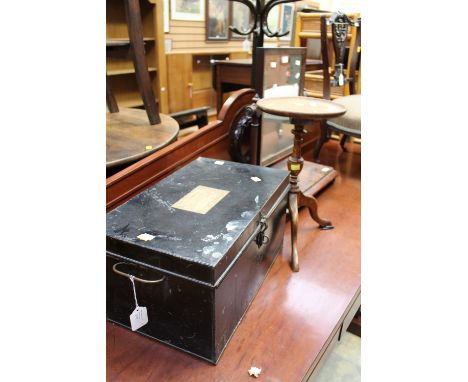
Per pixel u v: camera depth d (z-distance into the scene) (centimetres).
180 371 81
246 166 119
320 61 313
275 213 109
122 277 82
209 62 372
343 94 259
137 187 121
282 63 169
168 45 321
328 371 128
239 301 92
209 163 120
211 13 353
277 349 88
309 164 192
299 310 101
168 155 131
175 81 326
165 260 75
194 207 91
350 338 143
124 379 79
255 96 158
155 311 82
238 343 89
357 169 213
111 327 91
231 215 88
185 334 82
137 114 197
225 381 79
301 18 269
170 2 311
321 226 146
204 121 245
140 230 81
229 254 77
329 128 205
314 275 117
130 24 154
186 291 76
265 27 166
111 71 288
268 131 176
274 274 116
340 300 106
